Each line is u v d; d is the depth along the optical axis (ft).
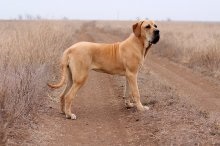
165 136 32.32
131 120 38.04
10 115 31.99
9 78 35.73
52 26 76.02
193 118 35.81
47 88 45.16
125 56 40.04
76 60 38.42
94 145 32.07
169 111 38.50
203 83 58.85
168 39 107.55
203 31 152.66
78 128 35.91
